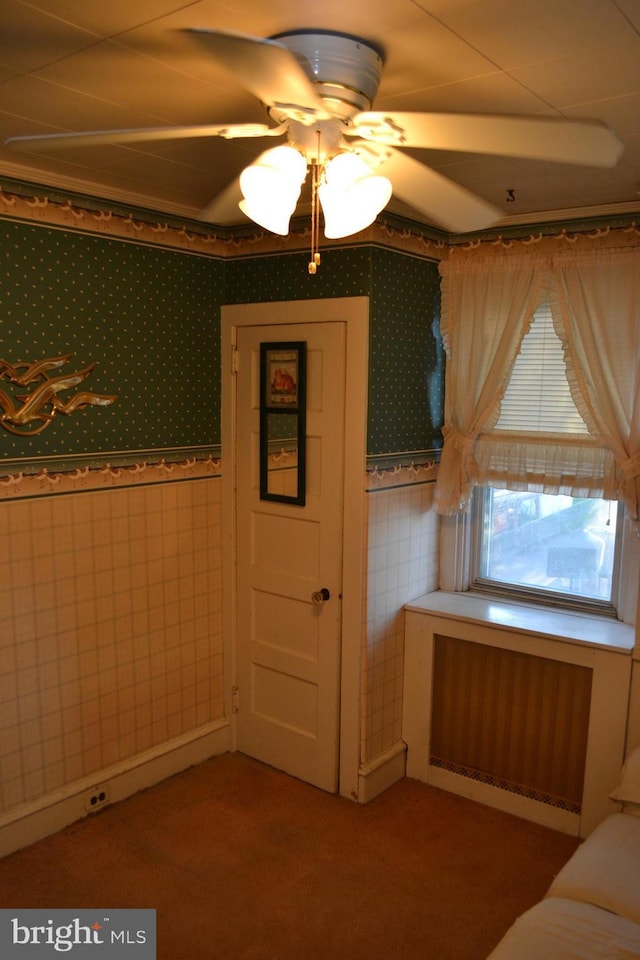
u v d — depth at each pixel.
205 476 3.28
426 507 3.33
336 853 2.77
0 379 2.50
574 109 1.90
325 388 2.97
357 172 1.50
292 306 3.02
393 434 3.04
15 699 2.66
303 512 3.12
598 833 2.22
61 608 2.77
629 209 2.79
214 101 1.90
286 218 1.55
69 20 1.45
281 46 1.11
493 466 3.20
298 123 1.47
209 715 3.45
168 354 3.06
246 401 3.24
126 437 2.93
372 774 3.12
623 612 3.00
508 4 1.35
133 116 2.01
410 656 3.26
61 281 2.65
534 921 1.85
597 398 2.88
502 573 3.40
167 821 2.95
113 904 2.47
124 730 3.07
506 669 3.04
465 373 3.21
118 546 2.94
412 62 1.61
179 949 2.28
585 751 2.87
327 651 3.12
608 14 1.39
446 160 2.29
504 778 3.09
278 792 3.19
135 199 2.85
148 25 1.47
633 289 2.79
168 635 3.20
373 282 2.82
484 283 3.12
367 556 2.97
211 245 3.19
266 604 3.31
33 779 2.76
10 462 2.56
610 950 1.74
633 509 2.81
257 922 2.40
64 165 2.46
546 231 2.99
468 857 2.76
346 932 2.36
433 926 2.39
